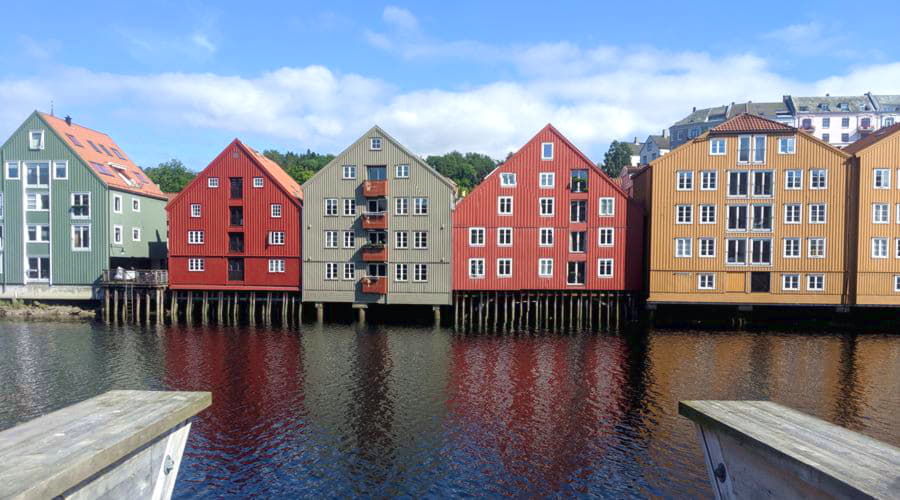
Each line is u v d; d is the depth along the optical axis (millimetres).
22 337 33469
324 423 18328
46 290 43156
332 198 40219
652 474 14773
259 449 16250
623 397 21125
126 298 40812
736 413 8211
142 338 33188
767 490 7043
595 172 38375
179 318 41781
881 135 38719
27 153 43031
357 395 21328
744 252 37312
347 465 15258
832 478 5910
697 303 37500
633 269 38344
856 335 33969
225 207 41250
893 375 24312
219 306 41094
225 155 41094
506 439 17047
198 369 25297
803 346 30609
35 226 43406
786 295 36938
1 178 43188
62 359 27344
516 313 42625
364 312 40156
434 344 31500
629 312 39094
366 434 17406
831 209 36406
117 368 25484
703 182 37500
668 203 37688
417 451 16172
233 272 41406
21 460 6109
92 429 7156
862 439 7113
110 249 43062
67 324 38656
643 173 41094
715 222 37438
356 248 40062
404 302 39625
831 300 36469
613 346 30828
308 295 40375
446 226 39031
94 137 48562
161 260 51312
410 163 39344
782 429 7469
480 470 15008
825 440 7066
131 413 7848
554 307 38844
